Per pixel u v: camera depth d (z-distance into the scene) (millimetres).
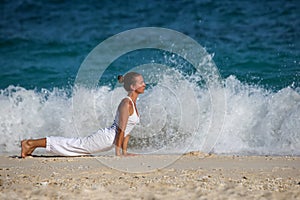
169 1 66875
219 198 17984
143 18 62969
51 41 56375
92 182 20078
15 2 69562
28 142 25531
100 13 65500
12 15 66188
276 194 18422
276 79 39156
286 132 29500
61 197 18234
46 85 41969
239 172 21828
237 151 28016
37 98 33594
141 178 20703
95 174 21531
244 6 63594
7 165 23656
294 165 23344
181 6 65000
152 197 18125
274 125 29969
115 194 18484
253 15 60844
